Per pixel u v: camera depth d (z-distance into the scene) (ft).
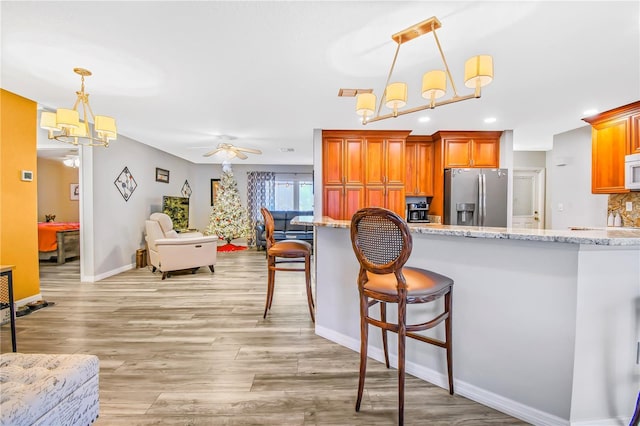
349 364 6.88
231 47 6.89
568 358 4.68
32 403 3.36
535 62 7.47
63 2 5.33
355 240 5.17
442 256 6.03
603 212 12.89
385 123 13.24
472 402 5.54
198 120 12.82
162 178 20.65
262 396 5.72
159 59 7.45
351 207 14.78
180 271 16.42
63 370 4.00
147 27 6.13
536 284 4.94
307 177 27.20
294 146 18.43
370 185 14.85
